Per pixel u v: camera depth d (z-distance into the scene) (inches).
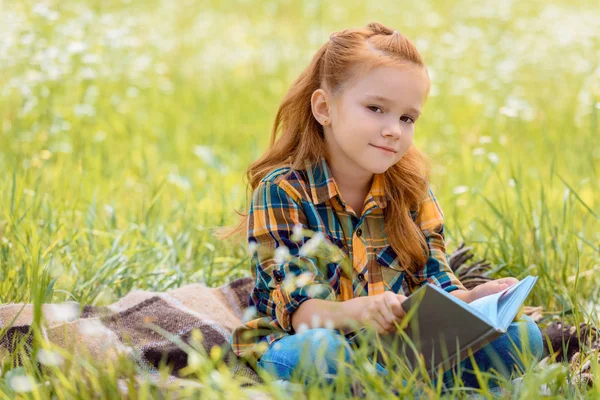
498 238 145.6
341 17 430.6
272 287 102.3
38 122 238.8
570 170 227.0
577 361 104.3
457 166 229.5
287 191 103.7
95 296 126.0
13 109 242.1
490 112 267.0
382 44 103.6
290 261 99.8
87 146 232.5
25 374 88.5
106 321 114.0
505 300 93.1
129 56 297.3
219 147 258.4
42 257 127.7
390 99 100.8
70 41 261.3
